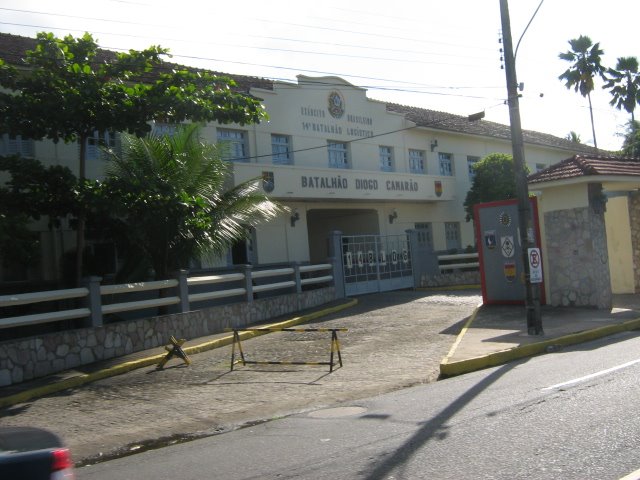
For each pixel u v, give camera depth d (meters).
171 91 13.48
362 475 5.74
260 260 23.38
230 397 9.95
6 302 11.56
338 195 24.69
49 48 13.41
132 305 14.00
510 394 8.60
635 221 21.05
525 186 13.97
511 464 5.67
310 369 11.80
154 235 15.10
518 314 17.19
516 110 14.05
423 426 7.32
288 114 24.42
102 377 11.83
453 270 28.00
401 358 12.37
